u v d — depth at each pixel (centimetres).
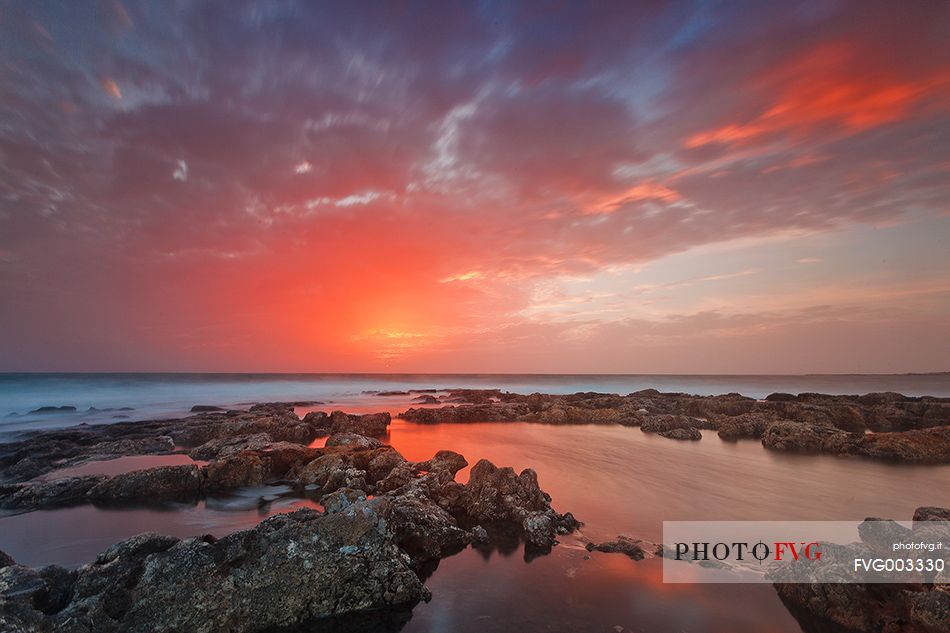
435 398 5606
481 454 2231
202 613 762
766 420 2998
